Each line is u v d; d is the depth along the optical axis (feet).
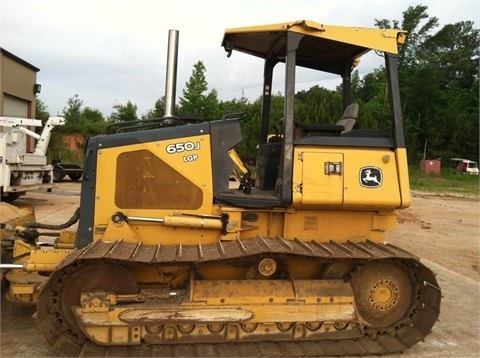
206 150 13.60
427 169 106.73
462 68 154.30
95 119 135.95
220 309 12.01
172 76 15.20
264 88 17.81
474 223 40.09
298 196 12.86
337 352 12.69
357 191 13.06
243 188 14.35
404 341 13.21
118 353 12.12
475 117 129.49
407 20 118.83
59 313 11.96
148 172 13.39
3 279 13.96
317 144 13.23
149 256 11.80
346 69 17.34
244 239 13.44
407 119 117.50
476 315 16.65
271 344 13.01
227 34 14.39
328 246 13.05
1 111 62.69
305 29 13.32
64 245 15.10
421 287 13.33
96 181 13.32
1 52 62.28
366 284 13.25
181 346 12.71
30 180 40.52
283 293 12.37
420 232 34.42
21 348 12.75
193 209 13.47
